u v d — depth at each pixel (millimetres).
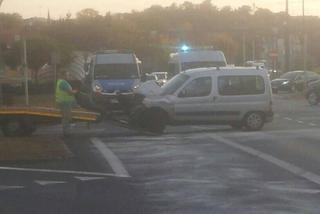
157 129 26344
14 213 11828
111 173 16141
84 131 26797
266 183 14516
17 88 54250
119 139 23828
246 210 11805
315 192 13430
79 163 17859
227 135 24672
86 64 44469
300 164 17234
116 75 39750
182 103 26422
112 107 39000
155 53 84375
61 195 13438
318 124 29906
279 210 11773
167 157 18734
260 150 20078
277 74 78125
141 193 13547
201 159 18250
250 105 26781
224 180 14953
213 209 11914
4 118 25188
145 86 34000
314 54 93938
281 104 46562
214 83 26594
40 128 28453
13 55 65438
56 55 47781
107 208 12148
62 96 25031
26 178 15562
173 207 12133
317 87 45719
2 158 18219
